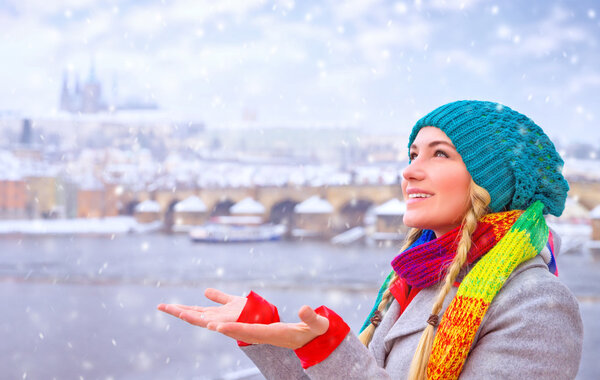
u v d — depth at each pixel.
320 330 0.90
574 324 0.99
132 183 83.94
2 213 78.00
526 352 0.95
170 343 16.42
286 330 0.90
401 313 1.26
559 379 0.93
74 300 27.72
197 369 12.55
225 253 53.50
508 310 1.00
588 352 11.66
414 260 1.16
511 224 1.10
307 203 74.75
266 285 32.19
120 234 73.38
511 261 1.03
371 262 43.88
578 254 46.56
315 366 0.92
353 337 0.94
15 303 26.66
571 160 60.25
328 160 83.69
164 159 86.38
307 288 30.41
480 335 1.02
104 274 39.22
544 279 1.02
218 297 1.10
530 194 1.11
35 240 65.56
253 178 79.38
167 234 75.75
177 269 42.03
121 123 88.50
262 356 1.14
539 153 1.13
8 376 12.76
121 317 22.48
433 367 1.01
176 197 81.62
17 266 44.16
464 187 1.14
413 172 1.18
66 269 42.34
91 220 81.31
